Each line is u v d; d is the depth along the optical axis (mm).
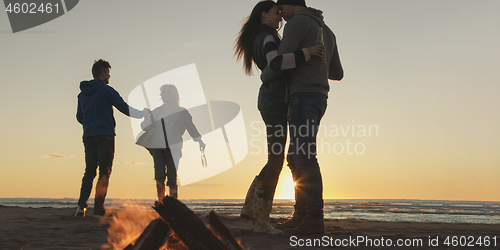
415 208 26719
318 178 2633
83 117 4309
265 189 2686
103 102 4277
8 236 2410
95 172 4277
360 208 24391
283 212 11594
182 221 1412
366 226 3623
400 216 15359
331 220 4738
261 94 2814
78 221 3596
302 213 2963
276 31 3057
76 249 1925
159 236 1504
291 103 2707
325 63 2807
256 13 3023
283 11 3008
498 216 16156
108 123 4270
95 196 4164
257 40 2898
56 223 3379
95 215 4113
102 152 4211
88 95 4297
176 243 1649
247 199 3299
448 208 27578
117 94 4363
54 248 1953
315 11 2842
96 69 4535
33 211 5000
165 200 1434
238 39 3141
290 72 2773
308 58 2605
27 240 2256
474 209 26016
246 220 3822
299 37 2707
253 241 2287
